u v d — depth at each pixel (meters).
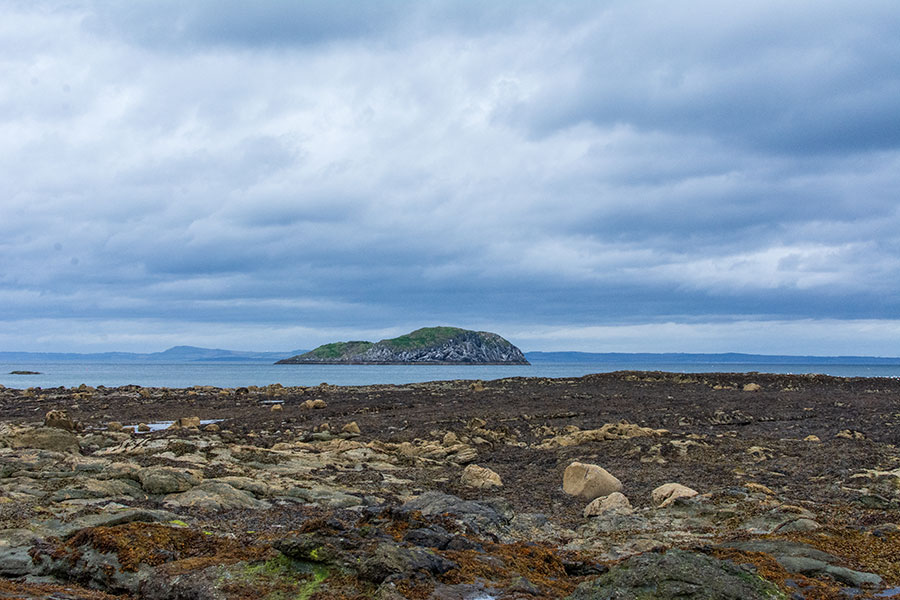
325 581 10.99
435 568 11.23
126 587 11.70
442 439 33.56
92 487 17.98
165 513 16.44
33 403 54.19
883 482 20.08
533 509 20.02
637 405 47.19
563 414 42.38
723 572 10.39
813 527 15.98
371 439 34.66
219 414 48.16
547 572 12.58
